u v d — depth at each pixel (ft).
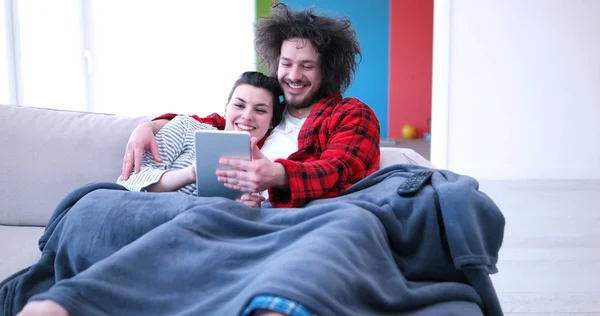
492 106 13.79
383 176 4.48
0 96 11.02
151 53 15.29
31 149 5.25
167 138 4.88
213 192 4.17
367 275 3.00
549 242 8.50
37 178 5.21
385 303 2.98
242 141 3.96
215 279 3.08
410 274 3.55
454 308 3.27
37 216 5.20
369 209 3.59
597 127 13.87
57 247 3.83
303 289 2.51
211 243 3.23
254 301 2.55
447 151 13.93
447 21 13.42
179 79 15.55
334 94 5.52
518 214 10.24
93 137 5.35
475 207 3.57
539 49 13.62
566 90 13.78
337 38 5.34
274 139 5.34
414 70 24.39
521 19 13.52
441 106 13.71
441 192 3.60
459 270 3.59
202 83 15.67
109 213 3.64
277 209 3.77
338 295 2.65
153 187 4.45
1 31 11.00
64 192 5.22
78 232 3.65
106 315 2.76
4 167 5.20
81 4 14.15
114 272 2.91
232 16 15.53
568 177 14.06
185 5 15.29
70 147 5.29
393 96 24.62
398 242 3.56
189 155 4.90
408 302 3.14
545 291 6.56
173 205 3.62
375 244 3.22
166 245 3.17
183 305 2.98
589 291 6.55
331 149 4.74
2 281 3.87
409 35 24.12
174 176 4.36
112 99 15.17
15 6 11.16
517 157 13.98
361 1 23.79
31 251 4.41
